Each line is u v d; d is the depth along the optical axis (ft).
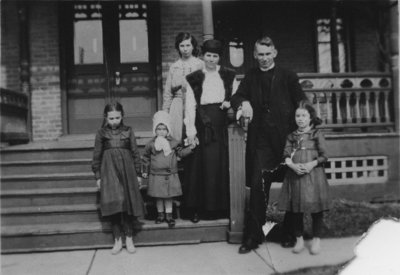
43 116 23.48
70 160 18.13
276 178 13.91
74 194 16.33
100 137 14.19
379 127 20.72
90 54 24.02
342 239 13.43
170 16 24.30
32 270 12.37
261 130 13.12
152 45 24.21
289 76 13.19
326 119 19.72
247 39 25.67
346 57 27.07
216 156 14.32
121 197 13.55
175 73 15.87
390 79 20.11
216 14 25.48
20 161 18.21
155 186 14.32
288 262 12.21
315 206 12.48
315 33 26.58
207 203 14.20
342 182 19.11
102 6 24.08
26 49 23.21
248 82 13.48
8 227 14.93
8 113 20.38
